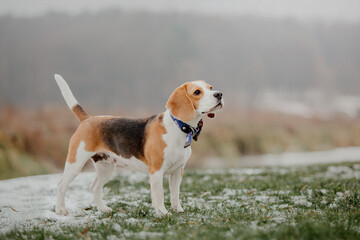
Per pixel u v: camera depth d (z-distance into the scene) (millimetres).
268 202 4625
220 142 19312
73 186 6789
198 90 3979
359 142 23453
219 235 2932
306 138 22234
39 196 5648
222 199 5016
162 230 3262
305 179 6730
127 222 3662
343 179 6348
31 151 14789
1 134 14258
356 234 2846
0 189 6465
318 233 2787
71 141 4375
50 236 3238
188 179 7660
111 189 6270
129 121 4336
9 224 3807
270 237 2807
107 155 4418
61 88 4656
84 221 3844
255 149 20000
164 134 3963
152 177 3986
